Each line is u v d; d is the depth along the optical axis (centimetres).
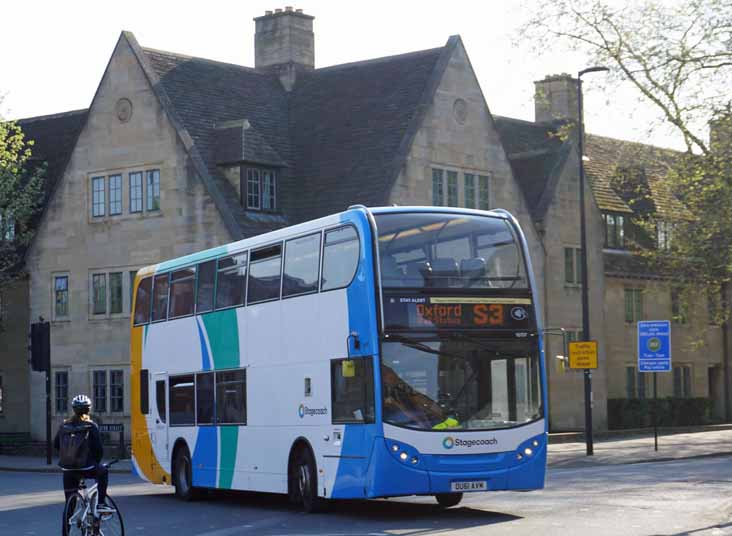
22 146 5328
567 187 5269
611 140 6194
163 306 2684
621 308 5647
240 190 4391
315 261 2100
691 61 4481
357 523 1919
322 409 2055
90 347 4700
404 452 1898
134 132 4578
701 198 4447
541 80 6041
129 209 4591
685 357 6031
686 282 4859
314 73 5100
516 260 2022
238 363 2347
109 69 4662
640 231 5809
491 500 2247
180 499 2584
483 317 1975
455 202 4659
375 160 4497
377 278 1931
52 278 4812
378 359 1906
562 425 5131
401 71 4800
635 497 2177
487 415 1948
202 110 4612
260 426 2258
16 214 4784
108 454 4362
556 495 2286
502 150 4875
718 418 6253
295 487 2156
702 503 2042
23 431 5012
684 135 4516
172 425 2616
